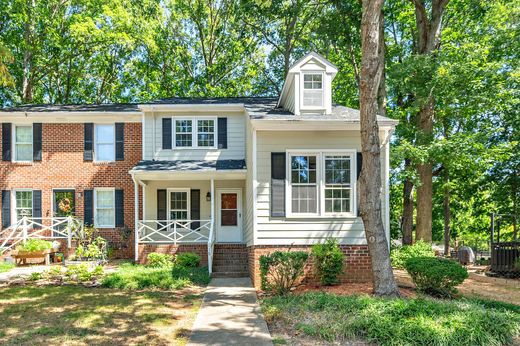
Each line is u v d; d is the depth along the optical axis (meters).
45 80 27.00
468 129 19.23
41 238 16.31
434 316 6.72
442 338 5.98
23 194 17.02
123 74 27.06
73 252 16.25
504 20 17.75
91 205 16.81
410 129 17.34
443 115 17.34
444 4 16.83
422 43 17.39
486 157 15.41
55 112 16.70
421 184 15.97
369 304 7.27
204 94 25.95
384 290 8.41
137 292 10.22
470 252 19.84
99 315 7.79
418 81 16.47
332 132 11.39
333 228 11.11
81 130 17.06
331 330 6.48
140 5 24.83
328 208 11.22
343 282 10.84
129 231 16.62
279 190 11.16
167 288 10.85
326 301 7.87
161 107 16.08
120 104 18.83
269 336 6.50
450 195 23.53
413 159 15.99
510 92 15.69
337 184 11.27
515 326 6.61
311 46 23.06
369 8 8.30
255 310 8.29
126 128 17.09
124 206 16.88
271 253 10.47
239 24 24.06
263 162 11.25
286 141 11.35
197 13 25.98
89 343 6.13
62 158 16.97
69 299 9.23
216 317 7.72
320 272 10.43
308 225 11.10
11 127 16.91
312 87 11.95
